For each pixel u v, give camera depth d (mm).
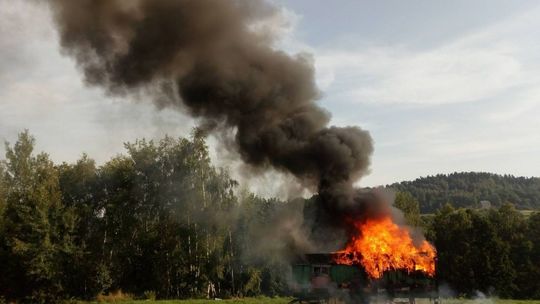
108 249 49969
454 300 37594
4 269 40062
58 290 39875
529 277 54031
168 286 48594
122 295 45375
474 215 56312
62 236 41812
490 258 52844
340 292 25156
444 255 52656
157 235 50031
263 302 39344
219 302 39594
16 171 44594
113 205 49219
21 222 41125
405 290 25281
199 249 49438
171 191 52125
